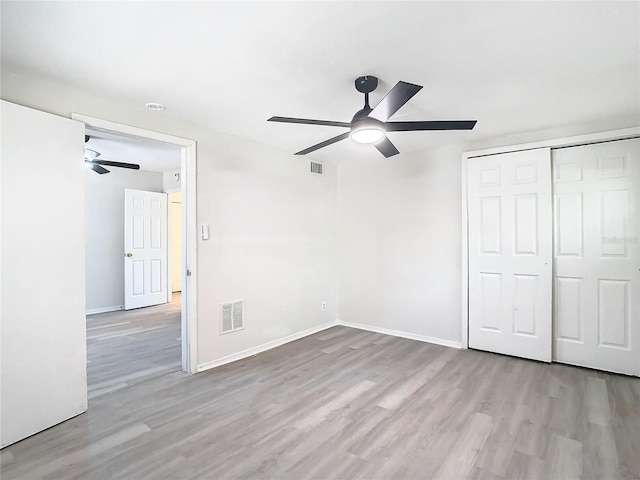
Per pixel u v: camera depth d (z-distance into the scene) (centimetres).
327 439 209
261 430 219
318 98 260
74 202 235
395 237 433
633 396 263
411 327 420
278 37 181
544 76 224
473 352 367
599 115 295
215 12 160
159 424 226
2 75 213
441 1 152
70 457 192
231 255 347
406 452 196
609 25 170
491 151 361
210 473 180
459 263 384
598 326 316
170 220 635
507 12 160
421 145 388
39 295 216
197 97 258
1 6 153
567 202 329
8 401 202
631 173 302
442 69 215
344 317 484
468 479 175
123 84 235
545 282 334
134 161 525
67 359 230
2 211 201
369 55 199
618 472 179
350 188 476
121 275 577
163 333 439
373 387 282
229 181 345
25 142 211
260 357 355
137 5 154
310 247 443
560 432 215
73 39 182
